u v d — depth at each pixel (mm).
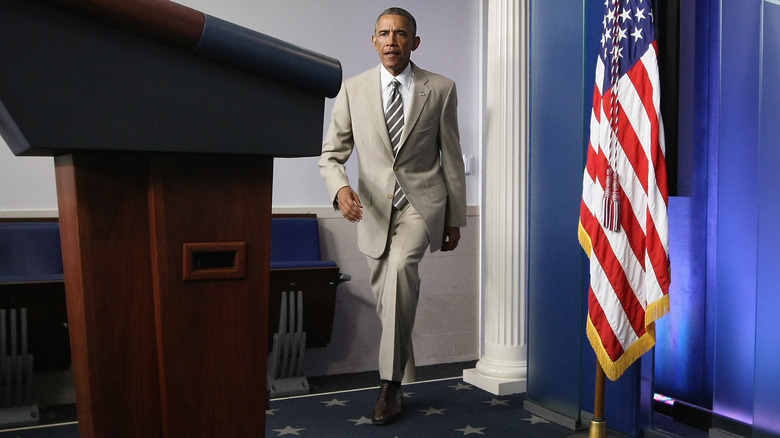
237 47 848
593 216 2799
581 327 3156
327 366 4414
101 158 883
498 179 3908
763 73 2539
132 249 902
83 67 789
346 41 4434
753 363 2861
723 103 2943
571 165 3168
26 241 3682
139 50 819
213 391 929
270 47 870
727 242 2979
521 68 3863
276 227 4156
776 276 2508
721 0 2896
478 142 4762
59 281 3418
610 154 2752
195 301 918
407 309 3330
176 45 828
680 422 3209
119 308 896
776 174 2510
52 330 3506
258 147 898
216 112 869
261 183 946
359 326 4480
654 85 2699
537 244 3410
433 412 3453
